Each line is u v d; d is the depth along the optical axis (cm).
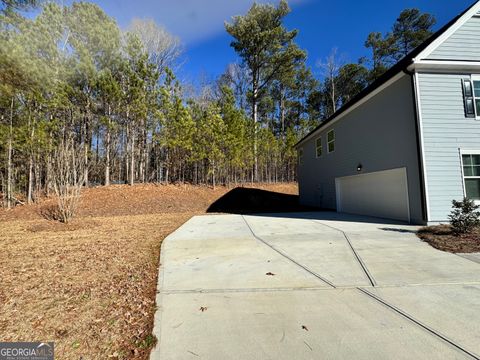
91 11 1266
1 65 604
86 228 834
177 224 912
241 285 342
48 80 729
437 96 773
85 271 401
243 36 2120
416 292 312
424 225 746
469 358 193
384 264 420
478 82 793
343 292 316
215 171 1906
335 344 212
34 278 369
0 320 254
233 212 1326
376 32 2652
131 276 380
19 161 1332
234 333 230
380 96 930
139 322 252
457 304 280
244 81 2705
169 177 1912
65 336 228
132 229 809
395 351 202
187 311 272
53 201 1278
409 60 785
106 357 200
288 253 497
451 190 748
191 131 1677
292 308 276
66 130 1321
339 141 1233
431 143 759
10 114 1161
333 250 511
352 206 1153
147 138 1759
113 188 1536
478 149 767
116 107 1508
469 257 442
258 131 2116
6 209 1205
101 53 1352
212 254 500
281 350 205
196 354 202
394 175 877
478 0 797
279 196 1870
